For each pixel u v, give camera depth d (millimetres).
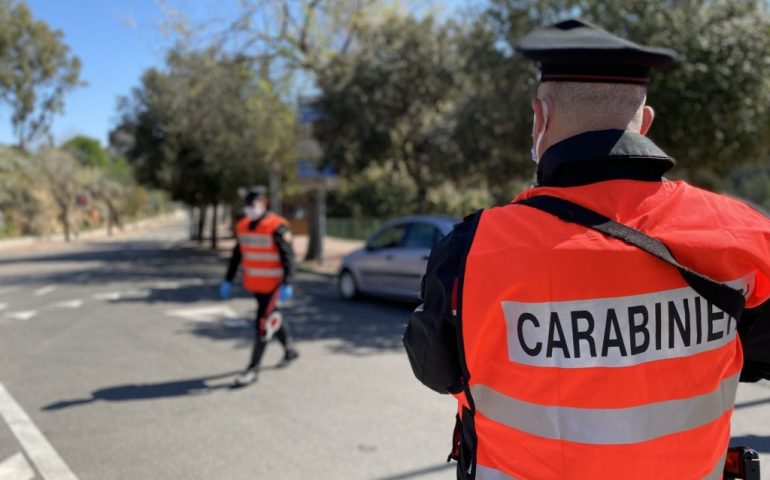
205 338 8078
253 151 21719
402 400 5359
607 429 1163
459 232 1340
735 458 1383
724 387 1259
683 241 1184
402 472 3910
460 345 1270
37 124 49719
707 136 9578
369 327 8789
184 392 5645
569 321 1167
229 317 9719
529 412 1207
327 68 13664
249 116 20797
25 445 4406
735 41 9133
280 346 7562
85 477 3877
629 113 1324
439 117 14047
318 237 17672
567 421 1175
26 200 39906
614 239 1174
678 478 1192
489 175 13617
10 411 5152
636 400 1164
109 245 35375
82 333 8516
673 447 1182
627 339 1161
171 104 24828
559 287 1167
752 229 1250
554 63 1317
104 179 55625
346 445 4348
